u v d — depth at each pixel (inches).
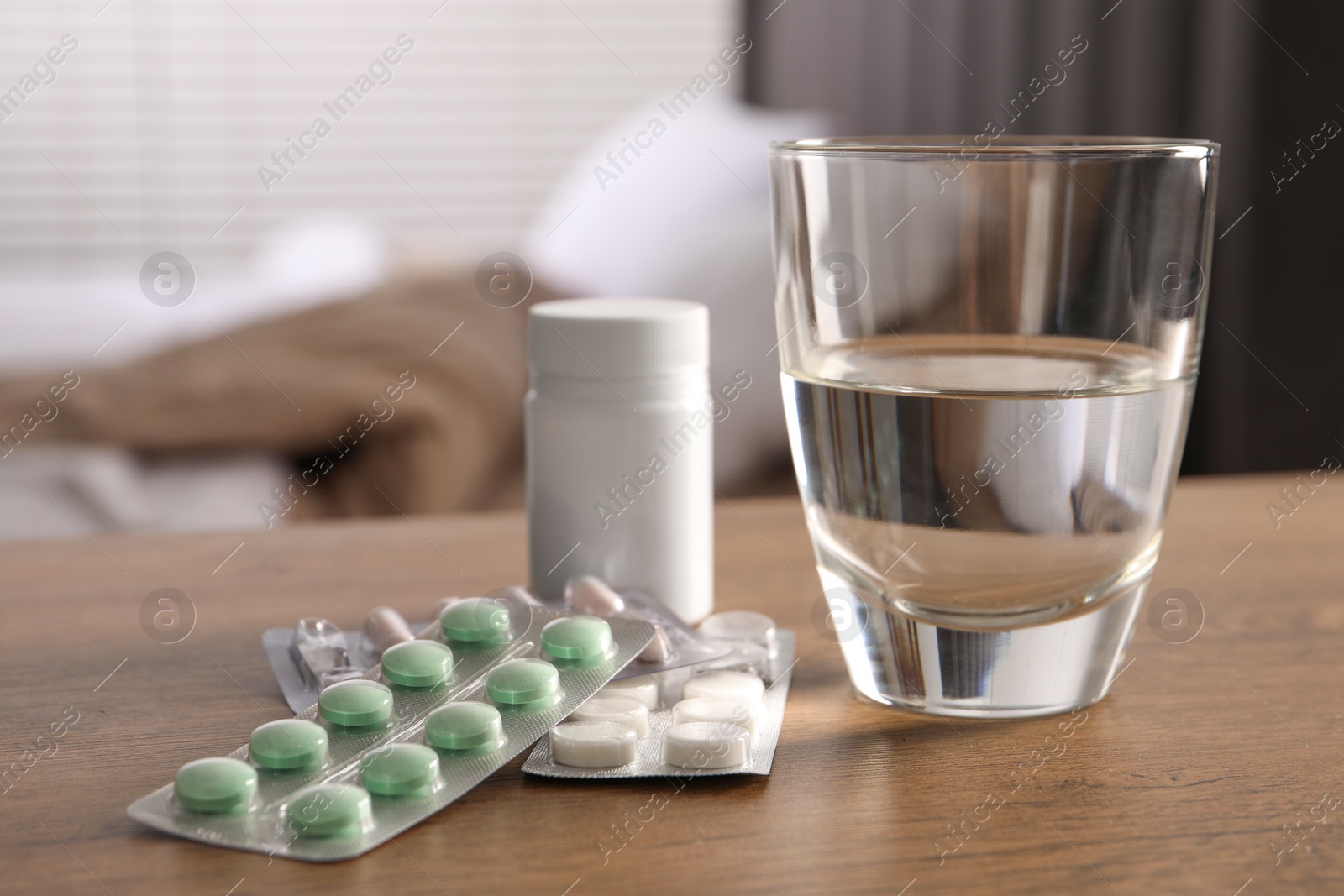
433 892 13.2
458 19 122.0
